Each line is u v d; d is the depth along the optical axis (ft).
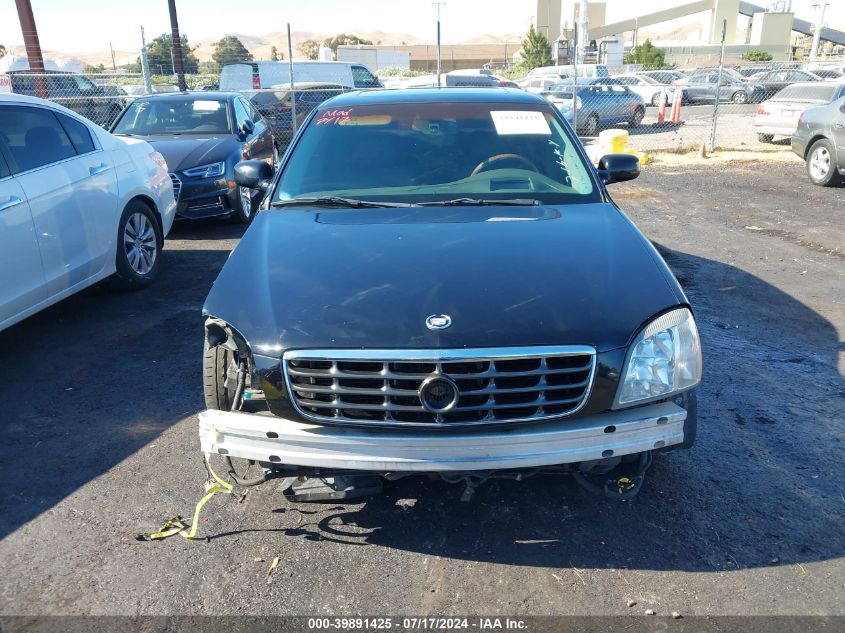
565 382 8.46
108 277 19.38
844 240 26.27
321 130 13.97
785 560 9.27
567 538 9.71
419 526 9.97
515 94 15.24
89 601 8.61
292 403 8.54
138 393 14.08
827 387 14.35
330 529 9.92
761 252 24.80
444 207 12.00
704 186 37.70
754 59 166.61
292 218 11.68
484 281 9.27
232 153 27.66
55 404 13.65
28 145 15.88
